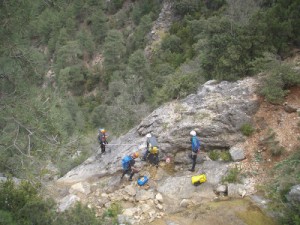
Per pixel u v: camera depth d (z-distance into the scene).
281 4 14.25
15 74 8.39
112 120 23.78
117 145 13.56
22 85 8.48
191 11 38.12
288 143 9.56
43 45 50.22
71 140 9.13
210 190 9.36
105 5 54.88
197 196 9.26
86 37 49.94
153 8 45.53
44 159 8.29
